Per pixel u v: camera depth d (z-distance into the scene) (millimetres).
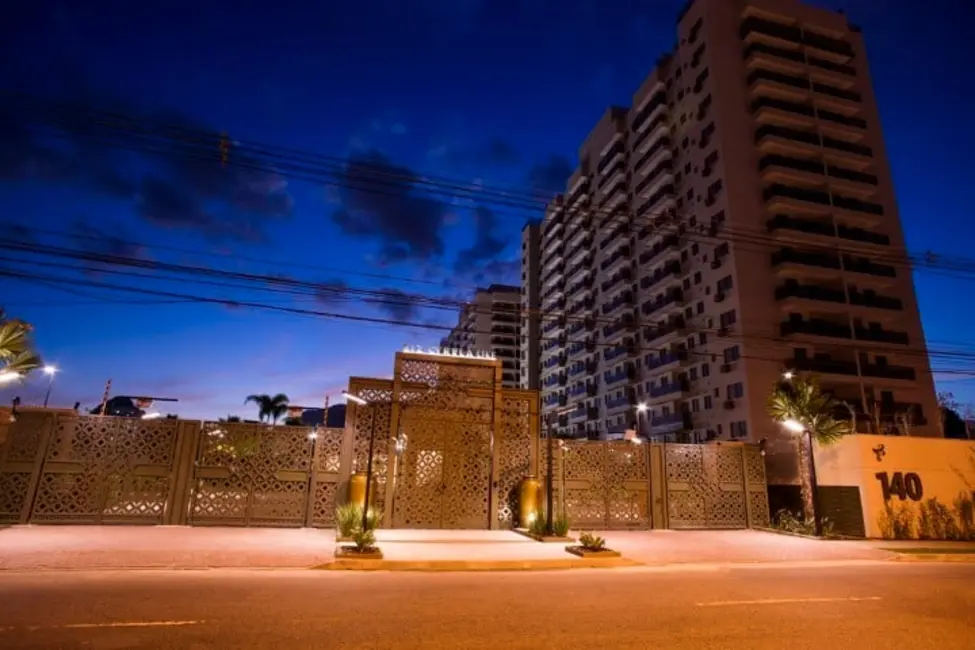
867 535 19297
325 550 12625
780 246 52188
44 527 14312
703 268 56750
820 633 7277
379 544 13695
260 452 16469
